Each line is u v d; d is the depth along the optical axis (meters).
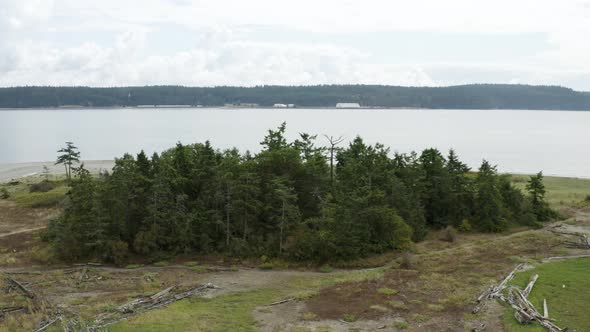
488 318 28.88
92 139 191.88
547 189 79.56
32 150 157.75
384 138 191.25
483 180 54.22
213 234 44.88
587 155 146.12
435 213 54.19
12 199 69.50
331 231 42.38
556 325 27.69
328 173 52.22
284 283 37.09
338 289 34.81
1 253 45.25
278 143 51.75
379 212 44.12
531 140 193.75
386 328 28.14
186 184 46.66
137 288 36.16
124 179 44.50
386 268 39.69
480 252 43.00
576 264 38.44
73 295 34.47
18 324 28.30
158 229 43.38
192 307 31.88
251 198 44.44
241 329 28.03
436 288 34.16
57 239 43.00
